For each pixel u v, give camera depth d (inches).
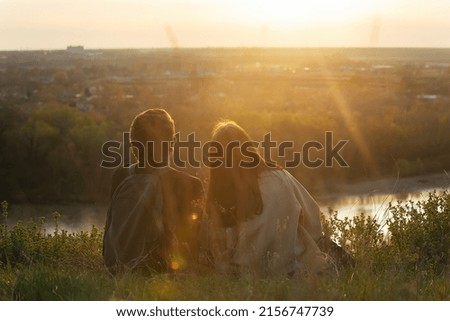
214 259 261.3
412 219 337.1
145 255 259.4
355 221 325.1
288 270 253.8
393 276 231.6
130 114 3422.7
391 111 3722.9
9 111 3595.0
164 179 264.7
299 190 270.7
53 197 2955.2
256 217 259.6
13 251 368.5
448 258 320.5
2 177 3021.7
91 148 3100.4
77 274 245.0
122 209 262.2
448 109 3602.4
